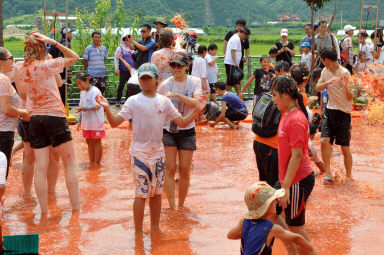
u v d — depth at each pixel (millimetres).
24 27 114688
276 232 4098
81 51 17328
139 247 5301
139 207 5594
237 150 9797
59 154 6453
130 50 14164
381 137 10867
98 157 8719
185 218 6156
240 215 6254
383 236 5574
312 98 6820
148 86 5496
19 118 6961
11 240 4961
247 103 16250
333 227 5840
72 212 6391
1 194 4730
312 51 14156
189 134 6488
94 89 8555
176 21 9719
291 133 4773
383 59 17219
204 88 12516
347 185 7457
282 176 4953
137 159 5555
